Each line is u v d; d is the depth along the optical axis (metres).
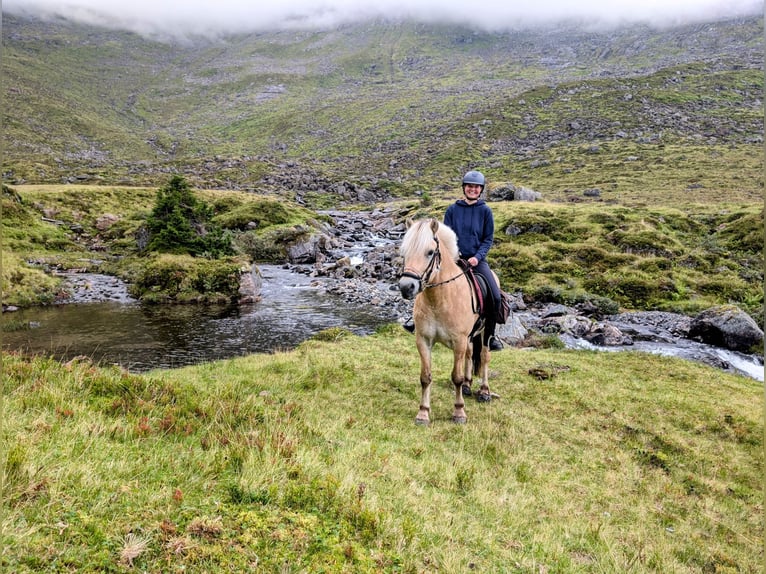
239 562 4.10
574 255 39.41
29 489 4.25
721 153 114.94
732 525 7.34
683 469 9.01
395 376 12.73
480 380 12.81
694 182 89.94
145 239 44.00
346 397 10.95
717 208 57.31
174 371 12.80
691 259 37.16
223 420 7.43
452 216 10.18
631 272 35.38
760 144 123.38
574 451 9.10
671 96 177.12
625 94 183.75
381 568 4.49
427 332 9.16
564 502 7.13
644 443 9.85
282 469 5.72
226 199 69.94
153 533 4.17
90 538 3.92
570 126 165.12
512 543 5.65
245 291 31.72
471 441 8.78
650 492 7.92
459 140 173.50
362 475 6.35
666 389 13.29
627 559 5.88
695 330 24.75
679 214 49.12
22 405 6.43
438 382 12.55
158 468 5.33
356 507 5.18
